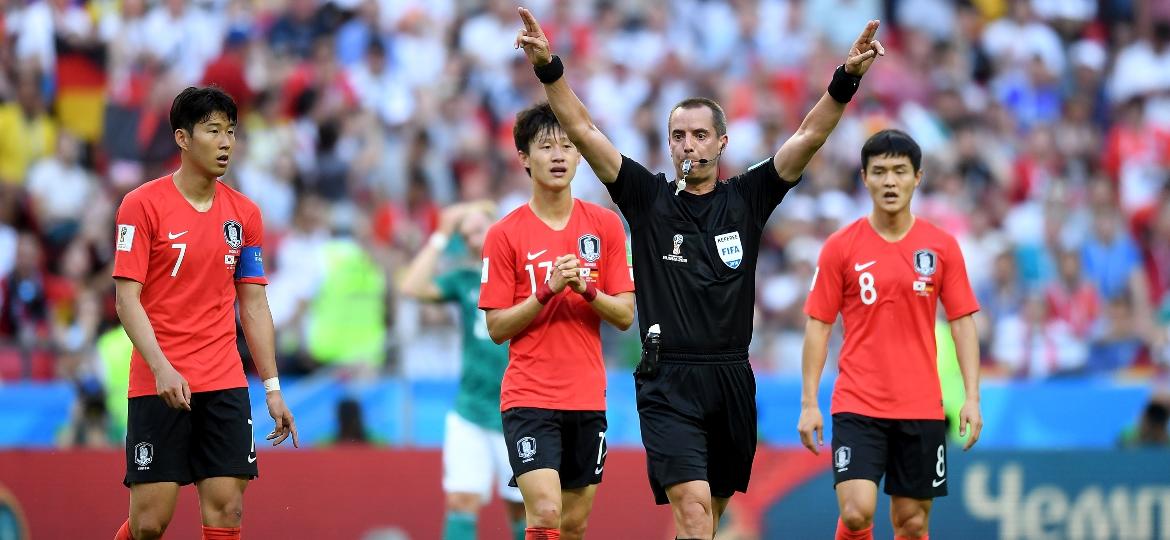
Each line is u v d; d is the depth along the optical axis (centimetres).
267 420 3450
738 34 5659
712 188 2222
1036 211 5019
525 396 2247
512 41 5456
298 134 4919
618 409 3459
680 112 2200
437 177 4878
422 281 2958
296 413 3425
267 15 5266
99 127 4947
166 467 2161
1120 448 3269
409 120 5053
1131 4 5928
